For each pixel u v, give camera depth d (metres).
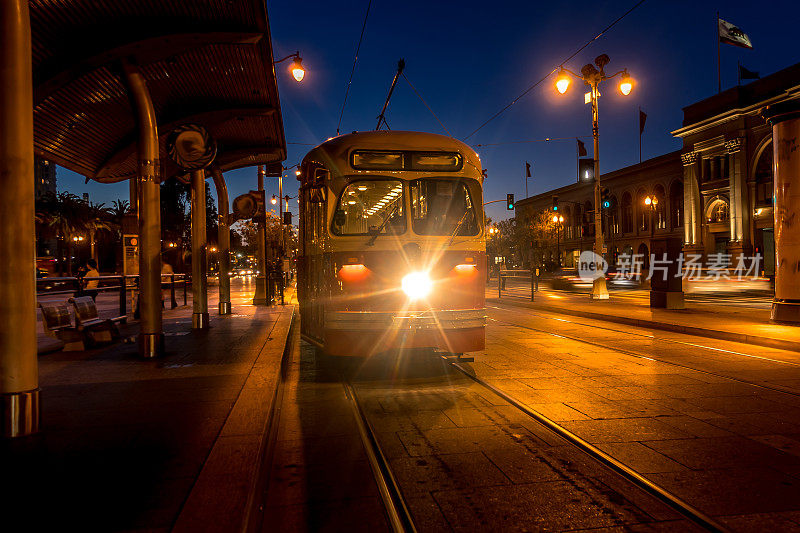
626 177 58.97
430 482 3.90
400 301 7.07
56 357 8.20
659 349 9.67
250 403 5.36
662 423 5.23
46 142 9.28
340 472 4.13
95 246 60.25
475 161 7.64
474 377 7.39
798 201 12.00
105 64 7.41
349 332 7.01
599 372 7.68
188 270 61.72
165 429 4.56
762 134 42.00
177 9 6.86
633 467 4.12
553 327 13.13
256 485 3.45
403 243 7.12
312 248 8.18
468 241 7.31
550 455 4.43
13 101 4.16
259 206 19.69
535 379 7.25
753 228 43.00
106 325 9.55
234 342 9.82
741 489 3.72
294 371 8.12
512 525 3.26
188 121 10.68
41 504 3.16
